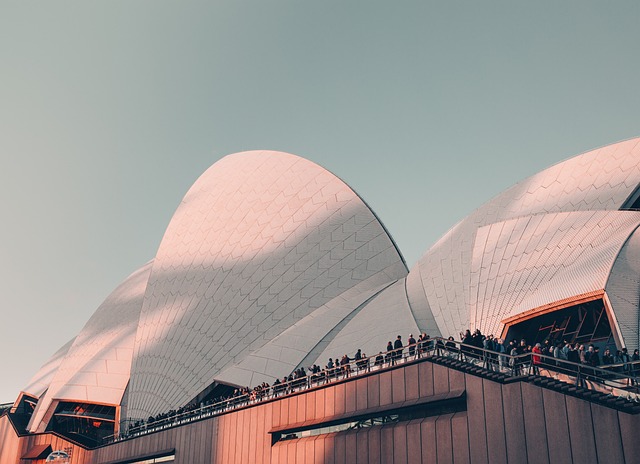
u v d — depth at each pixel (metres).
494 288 27.84
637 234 24.03
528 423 17.03
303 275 41.25
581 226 27.05
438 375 20.11
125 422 43.94
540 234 28.47
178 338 43.66
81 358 51.59
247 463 28.09
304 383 26.67
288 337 36.84
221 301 43.03
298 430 25.94
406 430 20.69
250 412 28.92
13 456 50.00
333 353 32.22
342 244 41.84
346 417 23.14
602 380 16.17
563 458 15.98
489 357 19.31
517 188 33.94
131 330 51.59
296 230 43.81
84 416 48.28
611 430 15.02
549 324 24.95
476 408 18.61
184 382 41.34
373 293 37.56
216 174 51.34
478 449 18.27
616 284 22.02
